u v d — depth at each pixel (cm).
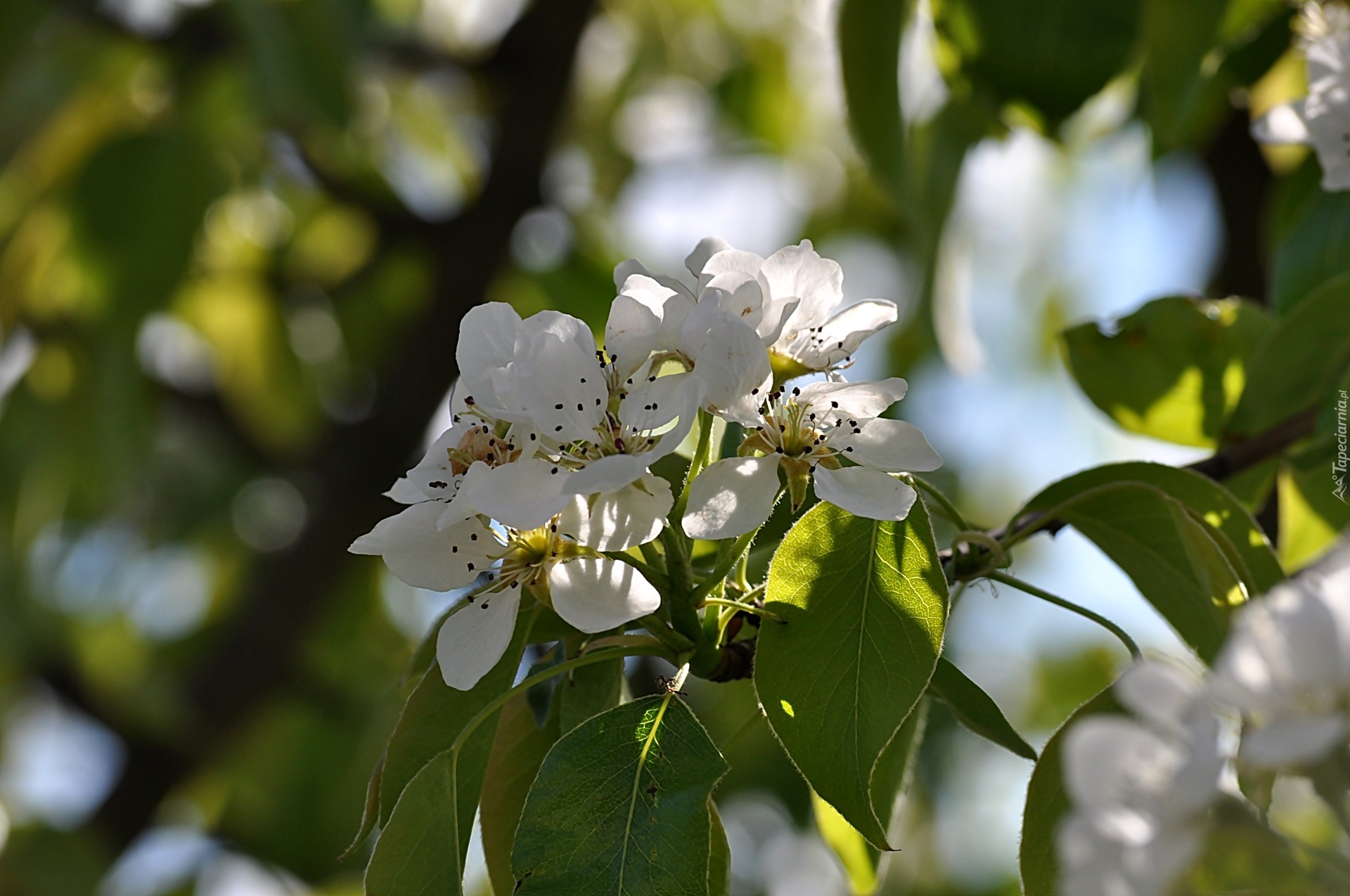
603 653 66
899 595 65
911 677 65
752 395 65
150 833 137
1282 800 61
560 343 66
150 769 135
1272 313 77
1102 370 76
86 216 120
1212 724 59
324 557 129
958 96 78
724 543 67
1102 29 76
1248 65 81
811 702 65
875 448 66
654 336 66
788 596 66
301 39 107
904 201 79
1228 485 76
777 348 67
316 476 134
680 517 66
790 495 66
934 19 77
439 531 66
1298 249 77
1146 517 69
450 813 65
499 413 66
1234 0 75
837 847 71
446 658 66
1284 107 74
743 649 67
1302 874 59
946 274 90
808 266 67
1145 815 59
